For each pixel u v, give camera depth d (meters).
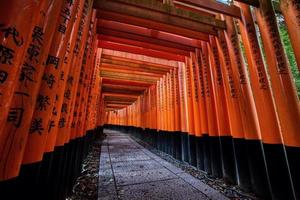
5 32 1.21
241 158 4.04
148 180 4.23
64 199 2.97
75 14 2.49
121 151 8.55
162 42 5.63
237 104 4.27
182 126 6.92
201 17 4.45
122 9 4.12
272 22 3.43
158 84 10.09
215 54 5.00
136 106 16.58
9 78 1.23
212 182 4.30
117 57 7.47
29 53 1.56
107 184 3.91
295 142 2.96
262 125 3.58
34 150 1.80
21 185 1.69
